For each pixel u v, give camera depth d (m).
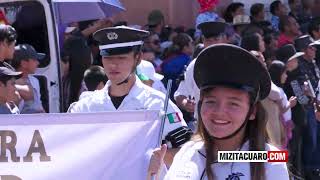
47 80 7.39
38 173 3.48
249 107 2.84
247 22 10.28
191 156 2.90
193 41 9.40
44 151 3.46
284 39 10.25
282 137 6.06
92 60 8.42
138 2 11.26
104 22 9.48
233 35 8.41
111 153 3.45
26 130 3.46
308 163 7.50
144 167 3.41
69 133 3.46
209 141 2.88
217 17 10.14
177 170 2.89
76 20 8.75
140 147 3.43
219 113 2.79
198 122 2.91
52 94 7.39
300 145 7.43
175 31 10.36
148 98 4.09
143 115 3.42
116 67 4.08
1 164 3.47
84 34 9.29
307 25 10.84
